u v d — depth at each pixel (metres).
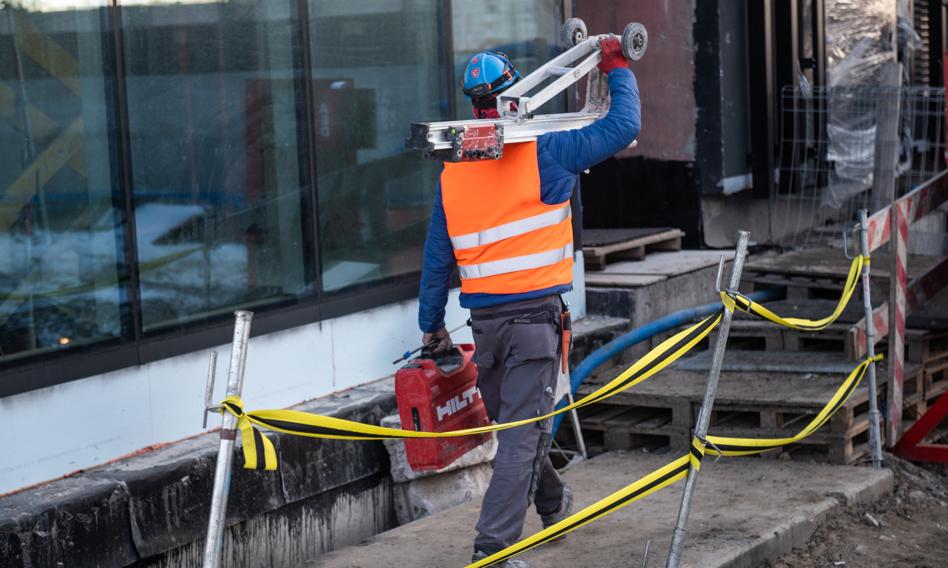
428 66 10.50
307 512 8.44
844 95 16.44
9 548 6.34
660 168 15.07
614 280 12.51
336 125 9.46
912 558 8.30
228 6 8.44
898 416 10.70
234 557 7.82
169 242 8.00
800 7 15.59
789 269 13.16
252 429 5.08
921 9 20.34
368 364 9.70
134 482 7.07
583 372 10.88
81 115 7.41
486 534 6.83
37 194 7.14
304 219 9.13
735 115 15.02
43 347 7.16
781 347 11.69
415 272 10.34
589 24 15.34
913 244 12.62
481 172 6.90
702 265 13.51
